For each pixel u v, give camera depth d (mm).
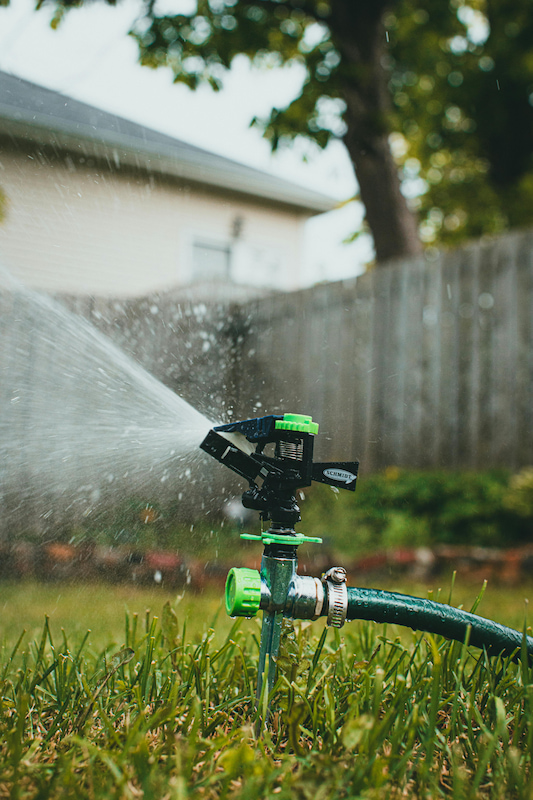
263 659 1271
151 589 3504
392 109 7410
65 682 1435
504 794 1063
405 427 5551
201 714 1303
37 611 2885
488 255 5059
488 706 1358
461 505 4414
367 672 1361
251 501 1244
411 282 5543
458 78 10867
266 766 1063
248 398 4184
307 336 6258
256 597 1219
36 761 1147
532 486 4227
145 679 1389
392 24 8758
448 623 1322
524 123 11406
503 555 3898
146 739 1160
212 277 5797
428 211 13070
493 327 5008
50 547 3670
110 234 5570
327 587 1264
